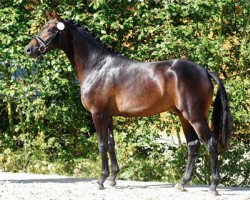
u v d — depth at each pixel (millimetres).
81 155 13047
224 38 12125
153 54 11617
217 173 9438
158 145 12227
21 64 11984
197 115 9406
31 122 13086
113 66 9914
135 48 12328
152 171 12078
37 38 10125
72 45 10164
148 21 11883
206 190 10031
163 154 12242
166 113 11977
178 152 11945
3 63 12531
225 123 9461
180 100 9453
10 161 13031
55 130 13039
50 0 12430
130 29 12250
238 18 11961
